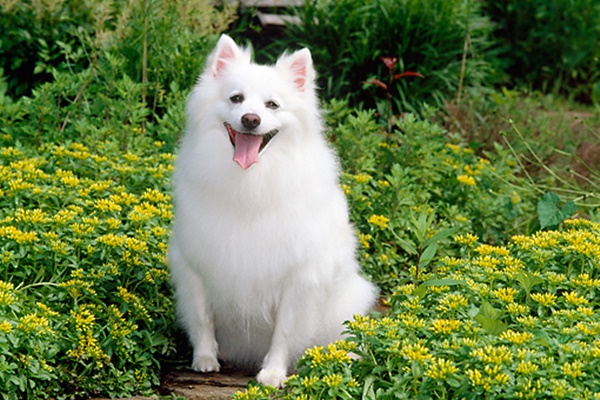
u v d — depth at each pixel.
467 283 4.62
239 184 4.66
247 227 4.73
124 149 7.69
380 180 7.66
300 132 4.80
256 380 4.86
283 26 11.76
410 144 7.87
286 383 4.02
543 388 3.56
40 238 5.14
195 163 4.77
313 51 11.17
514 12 14.41
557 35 14.23
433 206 7.41
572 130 10.66
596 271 5.03
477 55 11.86
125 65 8.72
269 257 4.74
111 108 7.86
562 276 4.77
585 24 14.23
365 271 6.58
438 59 11.21
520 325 4.22
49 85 7.83
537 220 6.80
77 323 4.64
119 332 4.76
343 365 3.99
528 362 3.67
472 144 8.96
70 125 8.12
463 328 4.07
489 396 3.59
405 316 4.34
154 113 8.25
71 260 4.99
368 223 6.84
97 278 4.98
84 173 6.73
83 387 4.62
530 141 9.38
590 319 4.25
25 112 7.84
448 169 7.83
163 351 5.07
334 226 4.96
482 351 3.74
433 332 4.11
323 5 11.46
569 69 14.15
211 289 4.96
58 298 4.79
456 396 3.68
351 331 4.20
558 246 5.23
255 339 5.17
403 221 6.77
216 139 4.74
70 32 9.18
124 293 5.03
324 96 11.00
